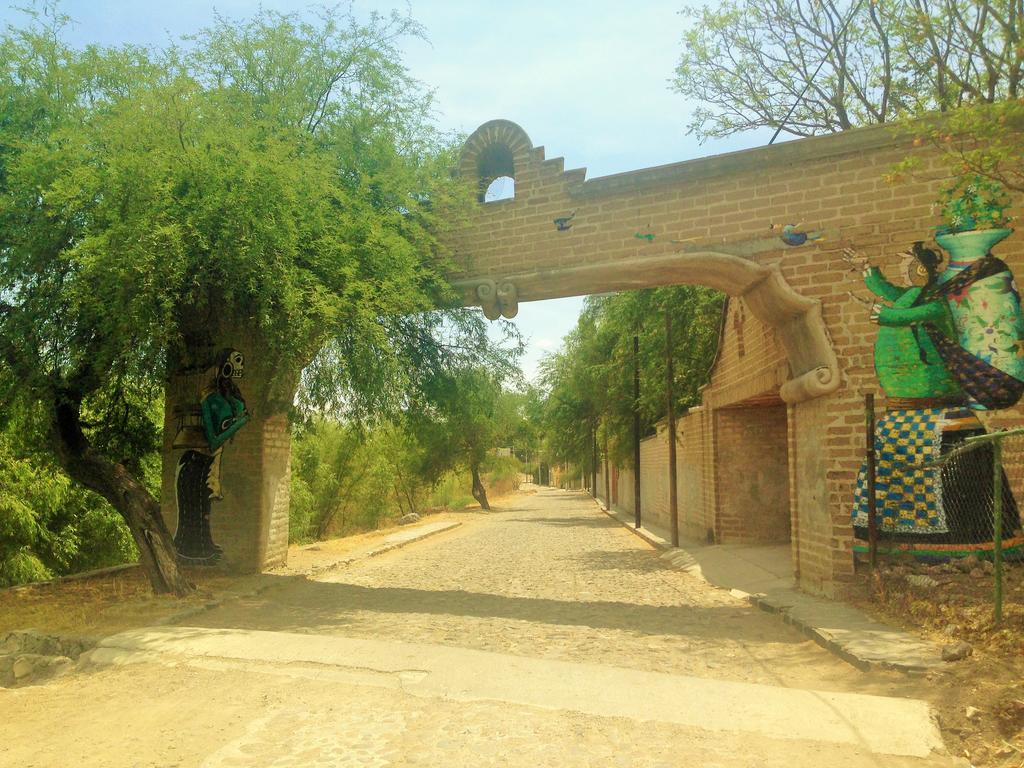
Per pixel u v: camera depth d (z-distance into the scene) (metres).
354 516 33.84
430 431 14.25
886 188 9.78
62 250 9.34
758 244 10.20
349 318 9.98
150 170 8.56
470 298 11.59
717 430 17.56
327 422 13.79
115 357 9.43
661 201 10.70
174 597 10.10
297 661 6.79
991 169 8.12
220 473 12.80
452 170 12.07
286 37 11.94
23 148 9.52
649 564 15.84
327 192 10.23
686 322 21.81
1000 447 7.08
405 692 5.90
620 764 4.55
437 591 11.98
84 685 6.43
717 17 18.20
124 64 10.10
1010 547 8.93
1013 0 8.91
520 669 6.46
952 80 11.60
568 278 10.97
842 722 5.17
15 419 11.79
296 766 4.58
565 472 76.88
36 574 17.44
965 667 6.14
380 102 12.24
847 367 9.72
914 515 9.28
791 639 8.12
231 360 12.58
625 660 7.34
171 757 4.78
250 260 8.92
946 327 9.39
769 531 17.02
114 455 13.38
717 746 4.81
